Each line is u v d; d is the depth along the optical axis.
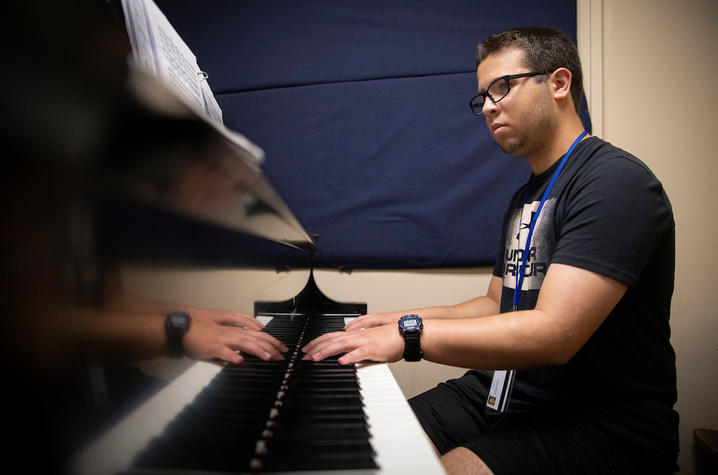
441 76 1.82
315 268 1.91
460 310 1.15
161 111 0.26
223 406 0.48
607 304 0.71
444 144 1.82
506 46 0.96
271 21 1.91
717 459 1.37
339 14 1.88
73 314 0.25
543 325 0.70
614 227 0.72
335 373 0.64
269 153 1.91
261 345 0.66
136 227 0.31
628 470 0.74
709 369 1.67
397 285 1.87
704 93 1.69
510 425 0.82
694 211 1.69
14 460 0.22
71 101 0.22
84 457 0.27
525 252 0.96
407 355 0.71
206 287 0.46
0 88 0.19
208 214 0.46
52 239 0.23
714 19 1.68
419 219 1.83
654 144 1.71
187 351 0.42
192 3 1.94
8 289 0.21
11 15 0.19
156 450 0.35
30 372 0.23
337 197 1.88
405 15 1.85
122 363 0.30
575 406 0.83
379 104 1.85
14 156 0.20
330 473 0.37
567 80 0.94
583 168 0.86
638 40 1.72
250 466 0.36
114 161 0.27
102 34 0.21
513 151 1.01
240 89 1.93
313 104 1.88
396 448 0.42
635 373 0.82
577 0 1.76
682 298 1.69
